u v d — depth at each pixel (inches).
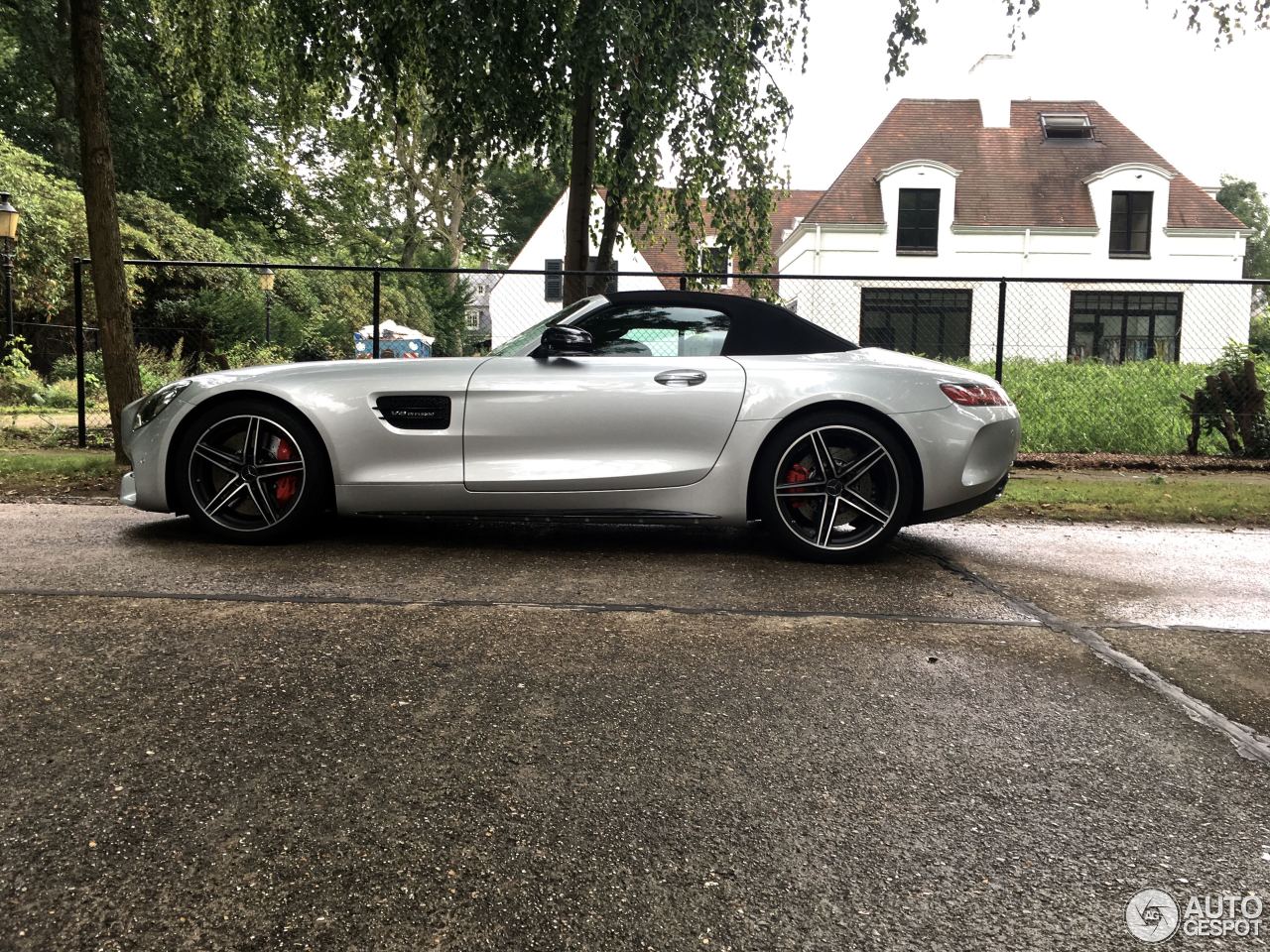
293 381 156.1
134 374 267.0
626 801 69.3
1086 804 70.4
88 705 84.4
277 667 95.9
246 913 54.3
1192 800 71.3
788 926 54.5
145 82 916.6
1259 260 2026.3
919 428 153.2
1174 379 382.6
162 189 1003.3
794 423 154.9
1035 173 1018.7
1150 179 957.2
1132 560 165.3
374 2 263.4
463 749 77.7
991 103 1057.5
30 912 53.8
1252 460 327.3
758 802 69.7
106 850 60.6
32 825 63.4
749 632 114.0
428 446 155.1
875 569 153.1
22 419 404.8
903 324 444.8
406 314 1007.0
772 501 155.3
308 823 64.7
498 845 62.7
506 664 99.1
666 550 165.3
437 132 272.1
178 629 108.2
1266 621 123.4
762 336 163.3
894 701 91.0
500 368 156.9
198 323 666.2
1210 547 179.6
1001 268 971.3
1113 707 90.7
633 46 229.0
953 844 64.3
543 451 155.1
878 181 990.4
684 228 325.4
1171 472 307.3
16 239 641.6
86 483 233.9
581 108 288.0
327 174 1186.6
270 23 299.4
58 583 128.8
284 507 158.9
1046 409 369.7
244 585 130.5
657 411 154.3
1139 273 964.0
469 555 156.5
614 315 164.2
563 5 240.4
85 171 256.1
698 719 85.5
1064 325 930.7
